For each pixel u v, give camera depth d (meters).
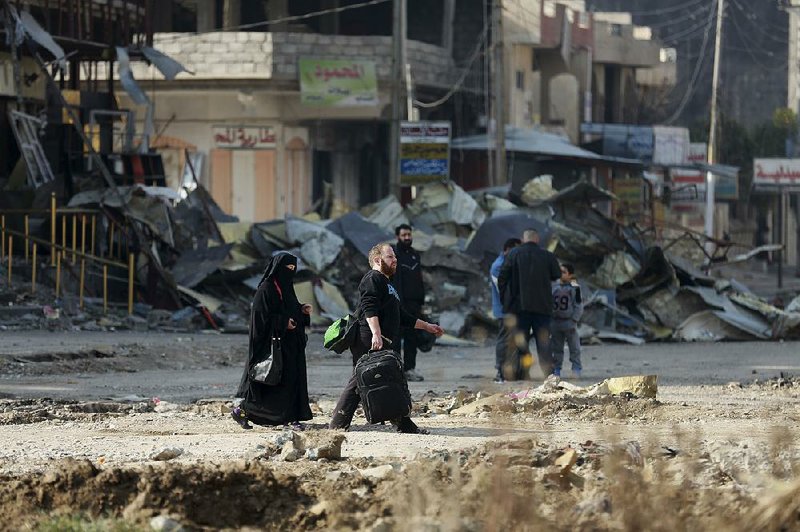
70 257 87.69
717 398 48.62
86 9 105.19
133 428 38.47
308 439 32.16
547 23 179.50
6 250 88.75
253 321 38.03
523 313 57.44
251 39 146.00
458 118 166.00
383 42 149.88
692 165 180.25
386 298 38.12
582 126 192.50
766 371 65.12
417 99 157.38
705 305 91.75
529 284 57.19
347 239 92.00
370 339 37.88
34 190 89.62
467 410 42.84
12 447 33.47
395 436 35.72
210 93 148.12
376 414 36.25
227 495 24.86
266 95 148.75
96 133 113.62
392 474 27.09
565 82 191.38
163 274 85.50
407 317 39.00
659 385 55.91
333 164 156.50
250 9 157.00
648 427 37.97
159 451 32.25
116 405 44.66
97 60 114.38
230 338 78.81
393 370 36.50
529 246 57.81
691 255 103.81
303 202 151.88
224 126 149.00
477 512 22.41
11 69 102.69
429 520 22.11
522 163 163.62
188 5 155.12
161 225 88.75
